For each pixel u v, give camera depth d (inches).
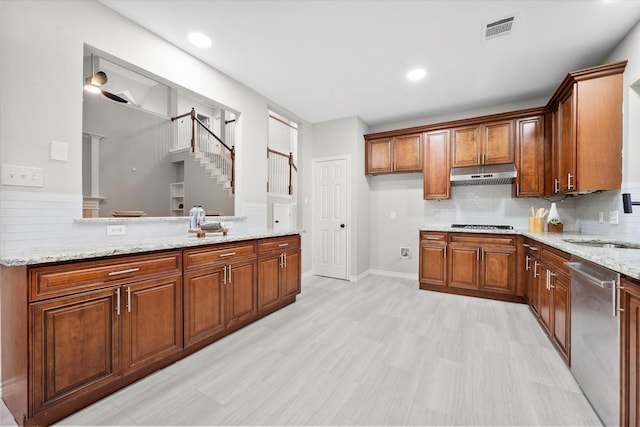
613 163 89.1
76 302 55.8
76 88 71.9
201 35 90.5
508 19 81.4
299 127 173.0
